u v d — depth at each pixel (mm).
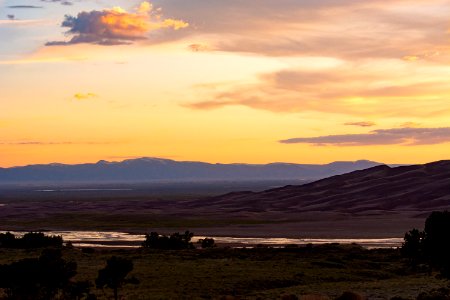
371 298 52750
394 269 85062
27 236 121812
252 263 87125
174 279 69562
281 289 64312
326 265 86938
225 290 63906
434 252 52031
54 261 50906
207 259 93562
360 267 86438
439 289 54250
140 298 56531
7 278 49594
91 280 67750
